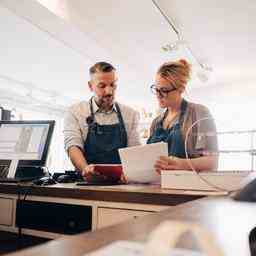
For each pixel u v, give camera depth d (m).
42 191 0.97
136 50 3.80
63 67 4.49
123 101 6.41
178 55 3.99
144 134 1.68
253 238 0.32
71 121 1.63
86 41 3.46
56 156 5.89
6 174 1.28
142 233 0.30
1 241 1.03
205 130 1.07
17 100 6.03
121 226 0.33
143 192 0.78
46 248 0.25
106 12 2.80
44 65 4.41
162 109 1.51
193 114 1.30
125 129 1.65
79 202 0.88
